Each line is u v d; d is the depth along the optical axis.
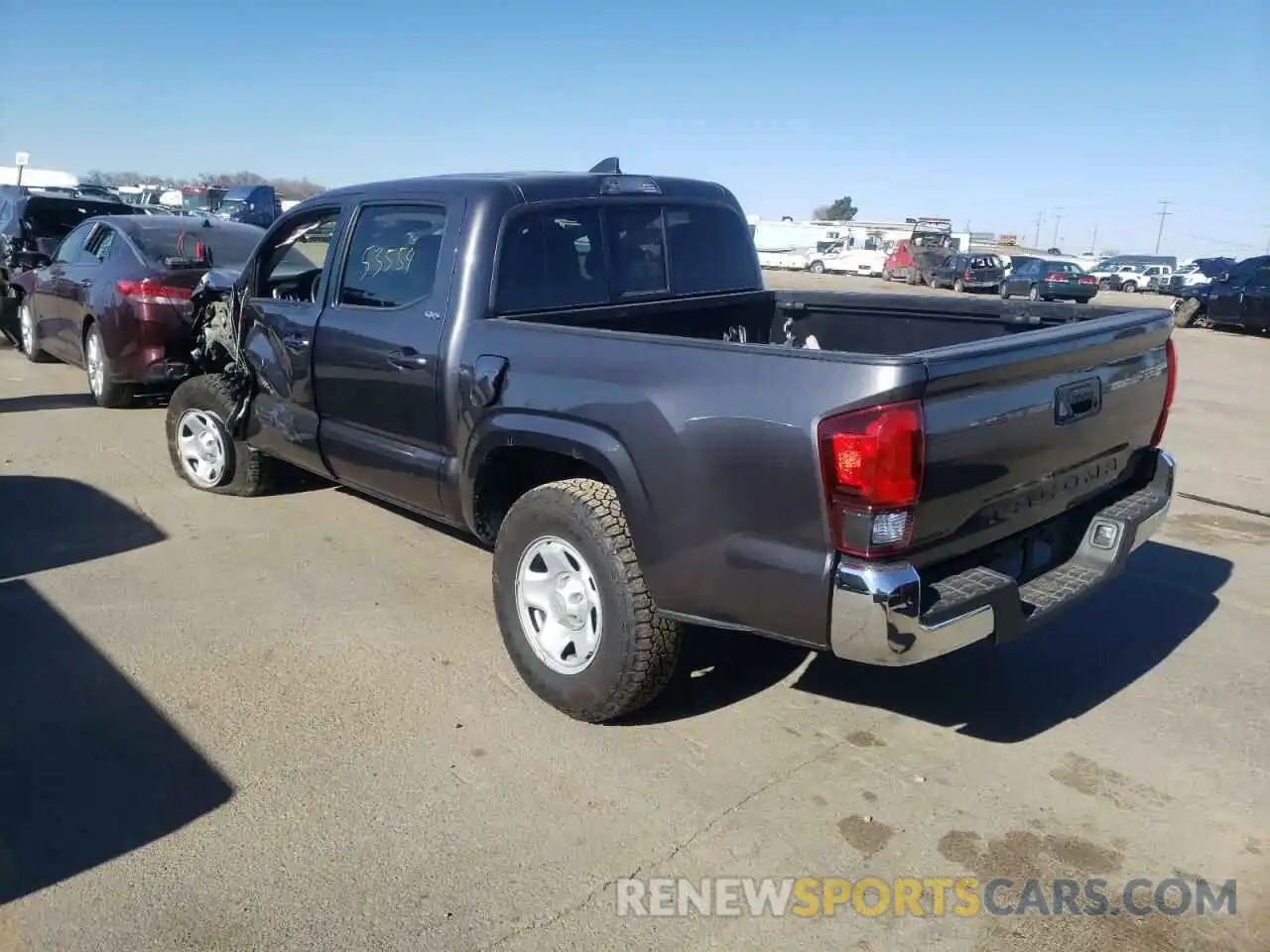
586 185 4.68
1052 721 3.93
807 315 5.50
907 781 3.49
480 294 4.26
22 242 12.13
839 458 2.94
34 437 7.95
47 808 3.22
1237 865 3.09
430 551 5.61
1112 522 3.82
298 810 3.25
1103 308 4.32
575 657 3.79
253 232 9.59
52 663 4.18
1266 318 21.39
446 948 2.69
